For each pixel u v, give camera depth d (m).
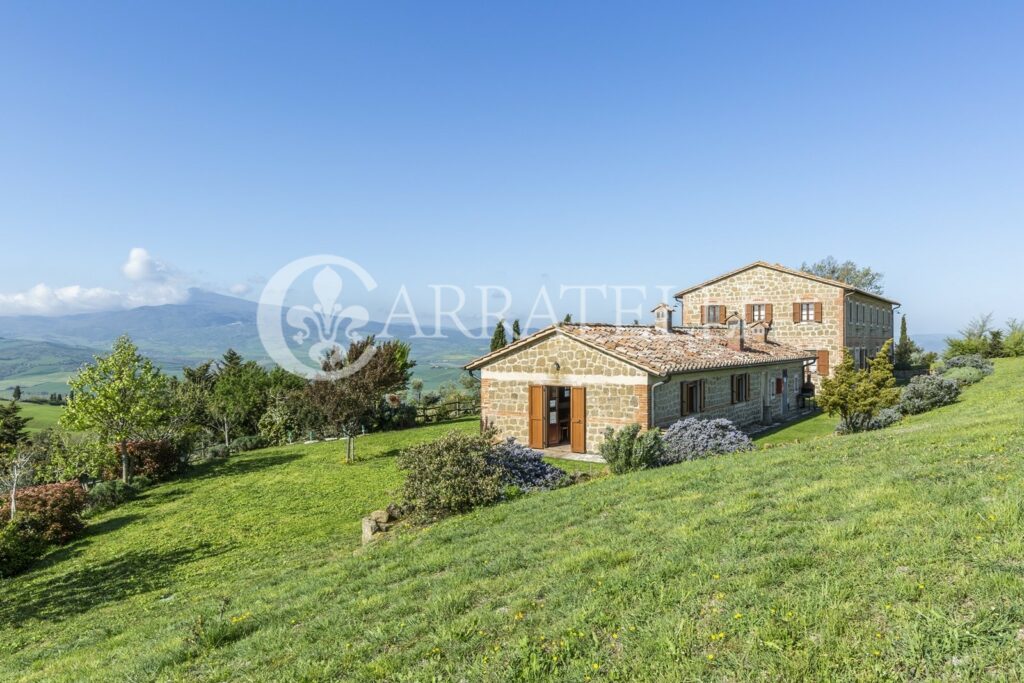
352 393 19.55
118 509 16.62
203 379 35.91
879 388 16.08
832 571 4.89
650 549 6.34
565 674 4.21
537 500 9.98
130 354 20.86
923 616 3.95
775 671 3.76
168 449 20.72
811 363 30.30
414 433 25.70
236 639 6.08
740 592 4.82
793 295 31.06
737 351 22.83
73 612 9.41
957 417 13.61
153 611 8.73
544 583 5.86
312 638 5.61
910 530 5.43
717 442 13.34
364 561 8.02
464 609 5.66
